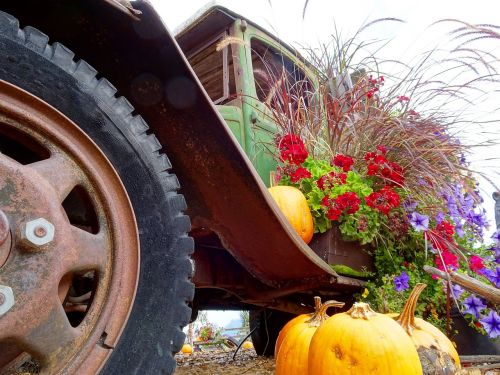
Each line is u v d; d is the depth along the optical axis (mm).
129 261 656
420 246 1505
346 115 1571
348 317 873
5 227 521
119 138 709
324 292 1442
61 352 566
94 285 636
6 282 521
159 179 741
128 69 781
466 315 1350
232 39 1465
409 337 869
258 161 1512
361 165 1562
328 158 1584
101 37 735
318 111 1678
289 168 1501
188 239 746
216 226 1006
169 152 887
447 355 930
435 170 1529
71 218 790
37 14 698
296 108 1776
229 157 869
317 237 1404
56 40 738
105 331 609
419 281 1401
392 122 1573
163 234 720
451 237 1508
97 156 662
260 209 940
